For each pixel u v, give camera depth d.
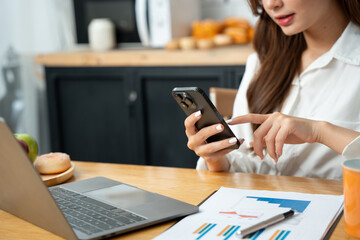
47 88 3.08
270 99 1.37
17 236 0.76
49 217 0.73
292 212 0.75
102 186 0.95
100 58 2.88
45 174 1.05
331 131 0.97
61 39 3.44
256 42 1.44
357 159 0.71
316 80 1.32
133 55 2.78
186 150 2.83
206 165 1.17
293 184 0.95
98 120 3.02
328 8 1.25
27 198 0.75
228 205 0.83
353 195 0.67
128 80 2.85
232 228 0.72
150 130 2.89
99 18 3.07
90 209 0.82
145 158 2.93
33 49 3.39
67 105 3.08
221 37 2.72
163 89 2.79
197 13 3.14
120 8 2.99
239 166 1.28
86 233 0.71
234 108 1.48
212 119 1.00
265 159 1.31
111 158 3.05
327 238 0.68
